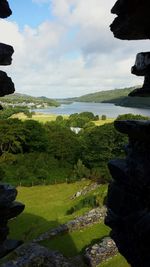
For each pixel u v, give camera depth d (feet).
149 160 32.35
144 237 31.58
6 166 215.72
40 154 227.40
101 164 201.77
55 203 163.84
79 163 207.82
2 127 234.99
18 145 234.38
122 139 202.49
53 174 215.10
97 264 85.10
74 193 184.75
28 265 78.95
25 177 209.97
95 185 190.19
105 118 463.01
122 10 32.73
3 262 80.79
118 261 86.43
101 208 118.83
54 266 79.97
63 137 232.12
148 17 31.45
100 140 203.51
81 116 444.96
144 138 32.81
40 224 126.41
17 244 39.45
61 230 106.32
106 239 92.02
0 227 36.86
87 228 109.81
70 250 96.32
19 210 38.45
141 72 34.04
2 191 36.06
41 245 94.79
